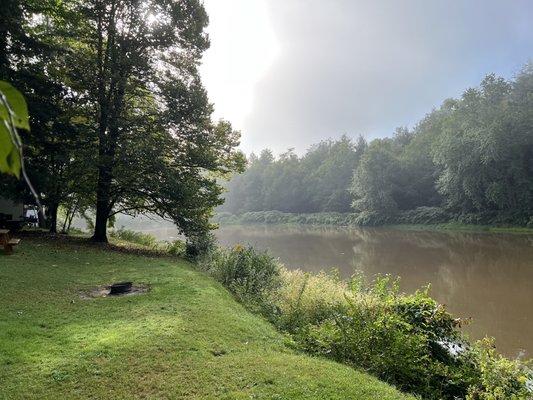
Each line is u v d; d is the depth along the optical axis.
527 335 11.75
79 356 6.09
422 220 54.94
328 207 83.25
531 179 44.06
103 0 16.30
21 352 6.11
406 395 5.64
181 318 7.85
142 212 19.33
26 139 15.48
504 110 44.97
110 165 16.23
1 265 11.05
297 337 7.79
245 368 6.02
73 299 8.95
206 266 14.08
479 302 15.42
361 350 6.99
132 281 10.90
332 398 5.24
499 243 32.41
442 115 75.75
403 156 65.94
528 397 5.81
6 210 21.31
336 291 11.18
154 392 5.30
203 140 17.34
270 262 13.73
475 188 46.88
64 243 16.05
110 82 16.58
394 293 9.56
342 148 88.31
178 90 16.47
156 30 16.72
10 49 15.24
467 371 6.64
